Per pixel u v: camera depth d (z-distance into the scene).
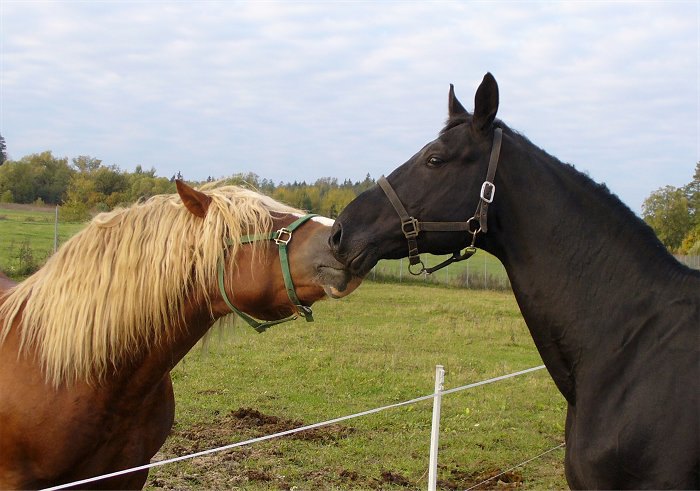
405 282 22.23
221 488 4.46
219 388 7.17
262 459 5.05
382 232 2.61
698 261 14.51
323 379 7.82
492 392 7.63
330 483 4.65
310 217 2.66
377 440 5.68
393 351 9.87
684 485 2.18
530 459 5.41
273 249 2.59
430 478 3.66
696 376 2.23
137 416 2.70
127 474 2.71
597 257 2.52
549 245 2.55
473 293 20.45
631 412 2.27
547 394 7.68
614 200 2.60
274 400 6.82
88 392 2.51
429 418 6.40
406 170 2.66
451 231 2.58
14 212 21.16
